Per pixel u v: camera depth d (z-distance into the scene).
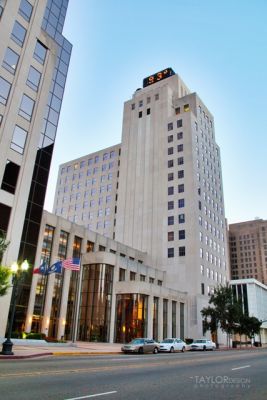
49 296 40.66
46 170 40.16
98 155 95.44
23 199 31.58
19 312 34.50
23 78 34.00
